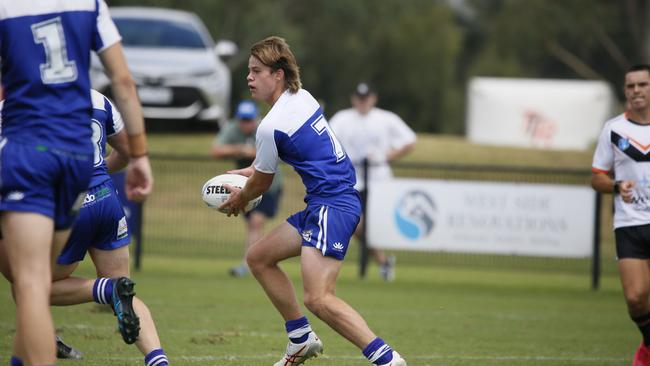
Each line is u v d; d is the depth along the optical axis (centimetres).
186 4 14638
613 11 13512
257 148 2111
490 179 6956
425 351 2770
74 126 1688
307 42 17300
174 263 5144
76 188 1709
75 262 2083
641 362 2480
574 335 3191
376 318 3434
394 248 4722
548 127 11100
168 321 3166
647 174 2512
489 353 2772
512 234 4634
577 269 5247
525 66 19362
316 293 2055
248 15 15250
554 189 4609
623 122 2572
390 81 18375
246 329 3042
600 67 16088
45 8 1684
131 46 7250
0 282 4094
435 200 4669
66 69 1689
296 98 2117
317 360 2555
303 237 2088
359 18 17900
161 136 7525
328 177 2086
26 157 1645
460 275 5262
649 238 2470
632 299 2430
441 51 18600
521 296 4353
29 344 1616
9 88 1683
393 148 4897
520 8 14662
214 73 7256
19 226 1645
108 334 2797
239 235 5619
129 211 4741
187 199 5897
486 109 11319
